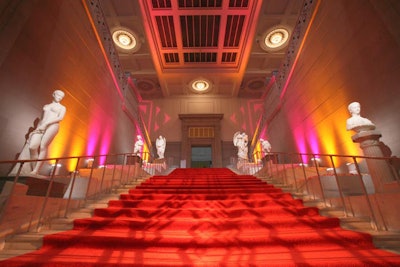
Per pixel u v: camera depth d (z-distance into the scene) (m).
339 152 6.74
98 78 8.59
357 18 5.57
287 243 2.52
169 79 16.45
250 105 18.45
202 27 12.59
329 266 2.02
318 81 7.70
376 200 3.03
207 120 17.44
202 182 5.81
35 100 5.02
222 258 2.21
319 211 3.52
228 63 15.16
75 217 3.49
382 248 2.48
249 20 11.84
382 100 4.88
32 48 4.95
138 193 4.73
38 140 4.23
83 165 7.45
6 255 2.38
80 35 7.16
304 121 8.91
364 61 5.41
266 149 11.66
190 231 2.95
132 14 11.84
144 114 18.03
